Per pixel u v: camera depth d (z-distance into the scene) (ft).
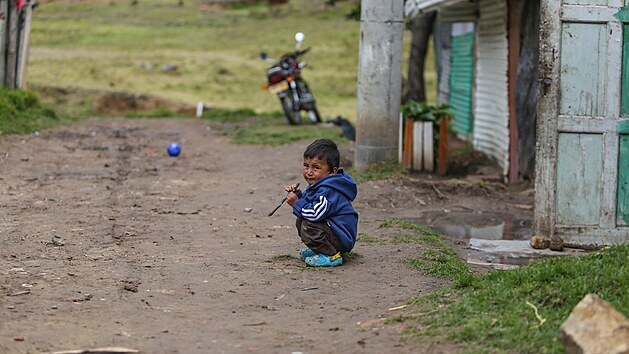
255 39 154.81
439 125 58.23
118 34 156.25
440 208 46.50
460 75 77.97
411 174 57.77
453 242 37.81
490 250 35.99
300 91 80.48
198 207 42.96
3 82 79.77
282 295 27.30
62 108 100.89
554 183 35.09
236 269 30.40
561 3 34.09
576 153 34.88
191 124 84.48
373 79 51.85
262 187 49.34
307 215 30.78
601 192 34.94
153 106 105.19
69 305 25.34
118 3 187.93
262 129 76.43
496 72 63.05
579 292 23.80
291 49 145.48
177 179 51.96
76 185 48.19
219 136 74.59
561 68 34.47
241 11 187.01
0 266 29.60
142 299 26.37
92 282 28.07
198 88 115.55
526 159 54.70
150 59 132.98
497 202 48.91
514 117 56.65
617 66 34.35
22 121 72.23
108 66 125.59
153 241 34.94
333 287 28.40
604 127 34.58
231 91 115.34
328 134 71.41
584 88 34.53
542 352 20.36
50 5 182.60
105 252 32.55
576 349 18.54
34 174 51.26
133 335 22.79
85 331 22.98
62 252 32.24
